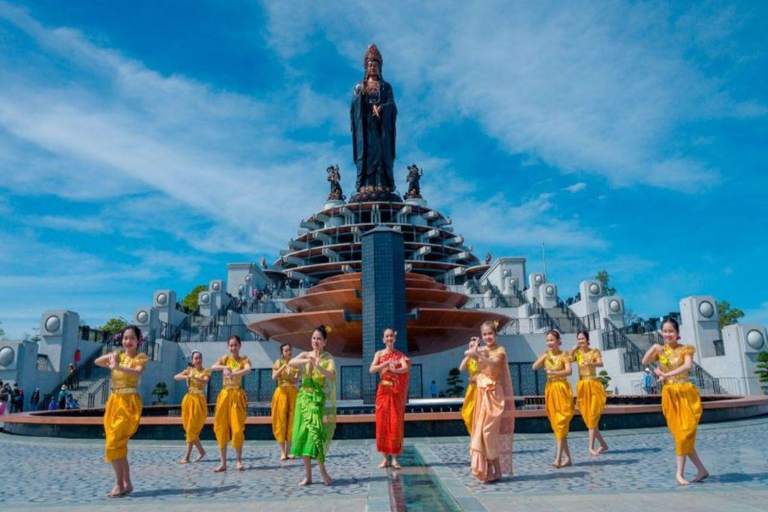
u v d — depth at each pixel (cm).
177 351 2898
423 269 4703
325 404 643
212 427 1169
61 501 560
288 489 597
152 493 594
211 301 3622
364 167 4809
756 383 1977
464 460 784
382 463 731
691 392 593
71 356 2381
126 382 603
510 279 4006
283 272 4809
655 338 2750
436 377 2812
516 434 1122
